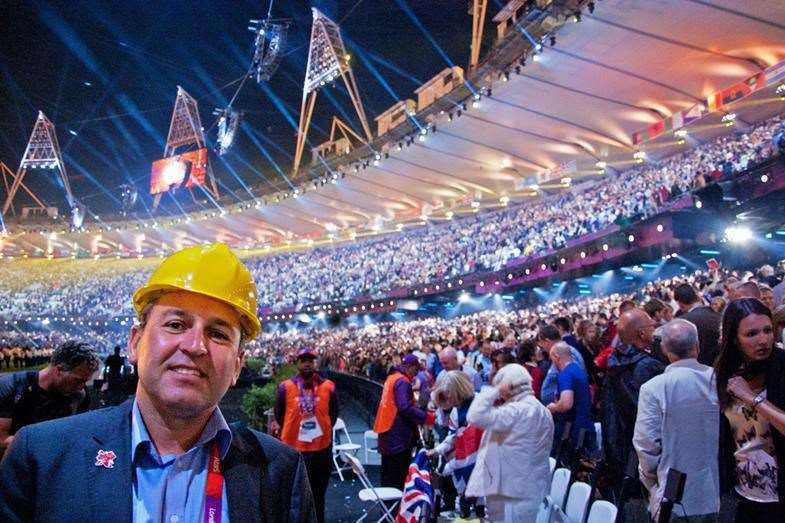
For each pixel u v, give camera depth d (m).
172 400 1.80
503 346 11.27
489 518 5.26
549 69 30.09
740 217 17.64
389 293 41.62
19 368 39.31
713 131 29.66
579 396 6.57
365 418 15.48
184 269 1.91
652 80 29.28
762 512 3.37
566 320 9.53
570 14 24.67
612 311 15.15
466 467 6.75
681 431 4.30
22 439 1.79
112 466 1.75
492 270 33.31
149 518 1.74
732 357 3.56
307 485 2.02
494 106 35.41
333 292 49.19
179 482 1.81
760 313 3.44
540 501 5.16
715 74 27.72
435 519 6.07
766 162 15.84
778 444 3.33
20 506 1.71
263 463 1.93
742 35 24.48
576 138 36.88
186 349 1.83
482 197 47.66
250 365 25.42
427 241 48.81
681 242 21.47
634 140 33.78
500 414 5.16
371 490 6.90
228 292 1.92
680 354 4.49
